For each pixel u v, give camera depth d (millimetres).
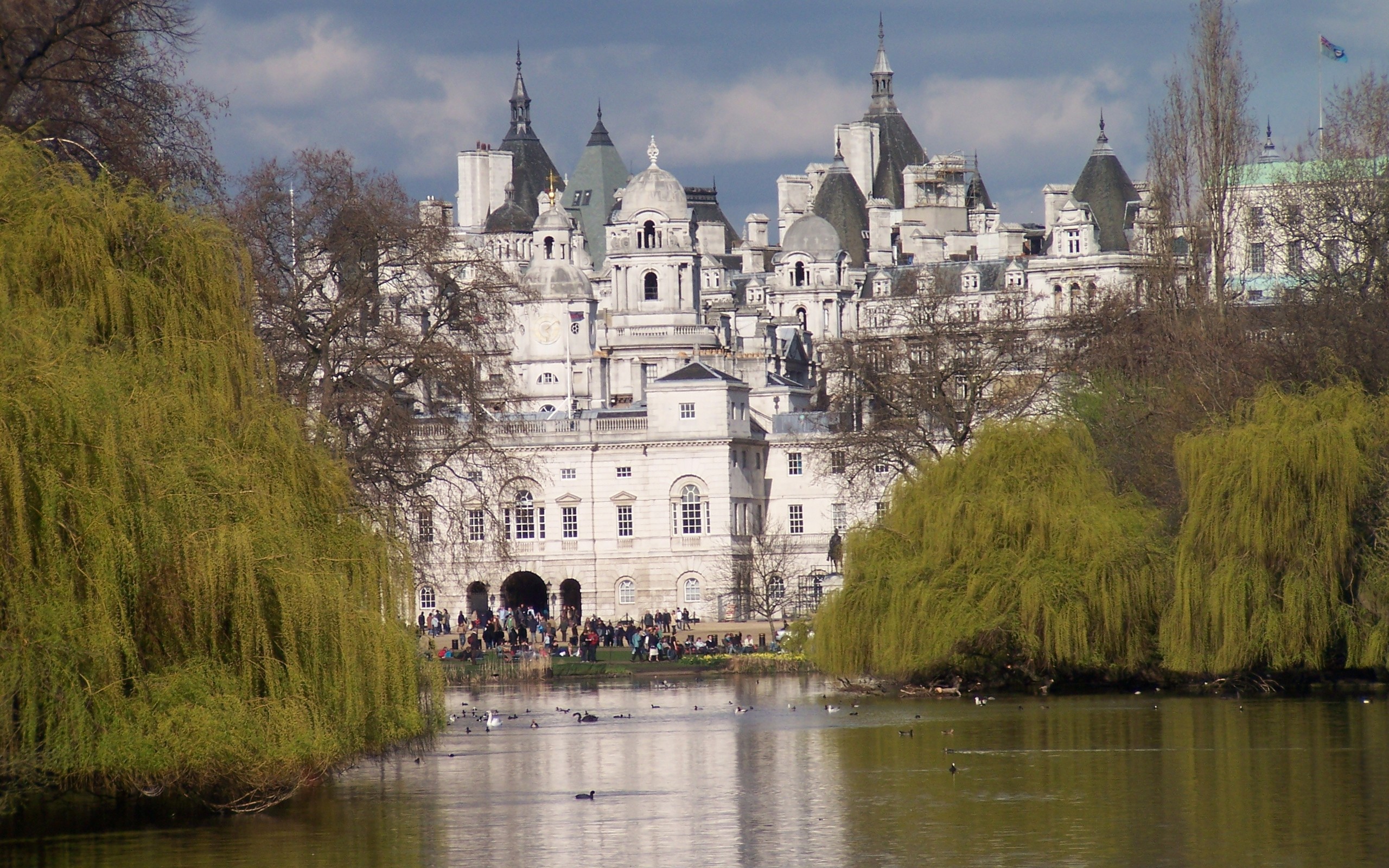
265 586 89688
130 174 124938
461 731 148500
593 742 138375
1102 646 164625
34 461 83000
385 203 184875
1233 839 90375
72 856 86188
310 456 98562
